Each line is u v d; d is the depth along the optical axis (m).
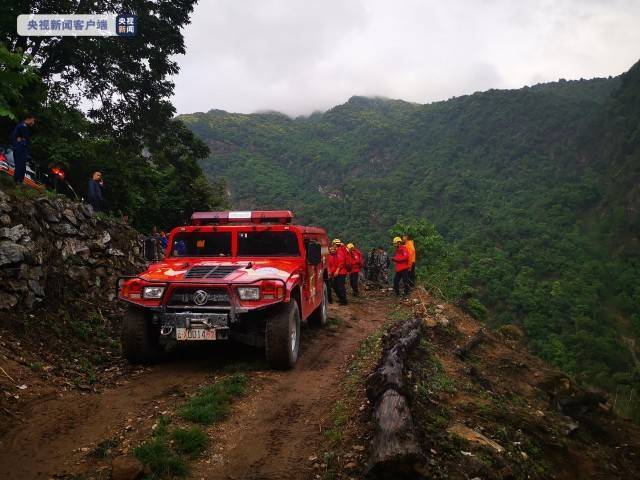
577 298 127.00
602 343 98.88
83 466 3.61
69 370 5.69
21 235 6.96
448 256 18.02
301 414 4.82
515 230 181.25
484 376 7.53
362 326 9.84
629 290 135.38
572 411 7.68
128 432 4.20
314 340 8.17
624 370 94.62
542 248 165.75
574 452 5.95
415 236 18.95
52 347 6.24
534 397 7.79
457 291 14.14
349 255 14.23
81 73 20.67
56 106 16.20
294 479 3.62
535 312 120.94
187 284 5.94
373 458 3.54
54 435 4.11
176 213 24.44
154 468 3.53
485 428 5.19
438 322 9.04
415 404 5.00
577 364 92.19
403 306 12.05
